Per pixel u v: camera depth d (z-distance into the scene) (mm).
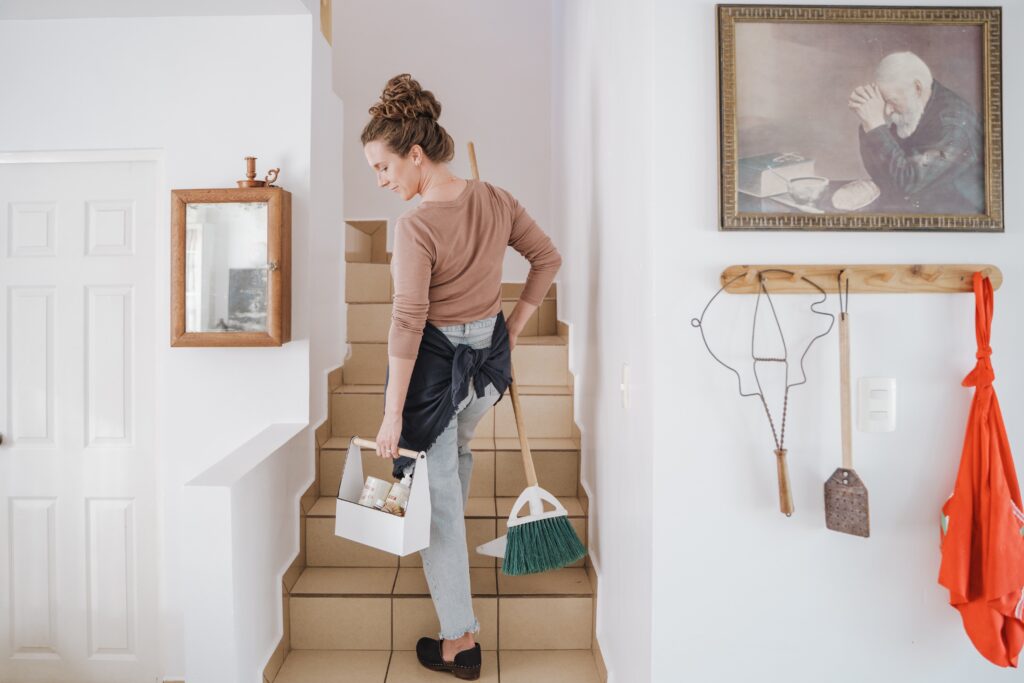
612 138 1766
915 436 1345
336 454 2350
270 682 1822
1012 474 1260
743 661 1365
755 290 1302
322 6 2330
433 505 1776
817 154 1287
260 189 2016
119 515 2221
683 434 1335
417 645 1945
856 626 1365
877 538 1354
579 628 2047
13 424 2217
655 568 1350
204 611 1583
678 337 1325
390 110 1609
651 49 1309
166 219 2172
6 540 2234
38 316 2203
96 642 2246
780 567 1354
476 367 1732
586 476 2266
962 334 1335
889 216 1291
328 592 2008
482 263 1690
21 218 2195
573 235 2592
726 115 1277
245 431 2164
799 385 1330
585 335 2281
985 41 1288
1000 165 1292
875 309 1327
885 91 1286
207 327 2047
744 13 1275
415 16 3402
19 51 2127
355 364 2723
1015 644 1248
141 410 2217
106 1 2012
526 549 1809
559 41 3090
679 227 1312
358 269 2881
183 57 2139
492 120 3424
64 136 2135
